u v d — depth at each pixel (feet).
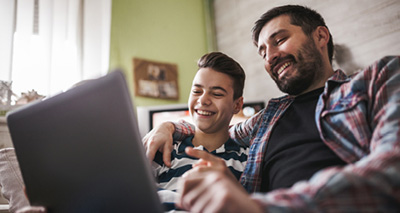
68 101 1.77
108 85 1.64
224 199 1.20
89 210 1.70
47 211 1.89
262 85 8.07
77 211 1.74
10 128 2.06
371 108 2.48
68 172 1.77
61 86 7.32
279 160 2.90
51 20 7.41
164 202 2.55
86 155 1.70
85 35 7.73
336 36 6.48
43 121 1.88
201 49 9.62
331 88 2.94
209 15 9.82
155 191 1.55
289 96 3.50
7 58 6.79
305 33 3.41
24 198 3.55
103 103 1.65
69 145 1.76
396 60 2.49
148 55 8.78
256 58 8.27
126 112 1.60
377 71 2.56
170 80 8.92
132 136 1.58
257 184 2.98
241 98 3.64
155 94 8.59
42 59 7.20
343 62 6.33
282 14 3.53
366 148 2.36
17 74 6.93
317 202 1.30
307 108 3.22
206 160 2.20
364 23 5.97
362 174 1.36
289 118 3.27
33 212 1.90
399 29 5.42
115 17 8.52
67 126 1.77
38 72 7.13
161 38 9.06
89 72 7.62
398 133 1.81
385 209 1.34
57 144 1.82
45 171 1.88
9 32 6.91
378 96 2.37
